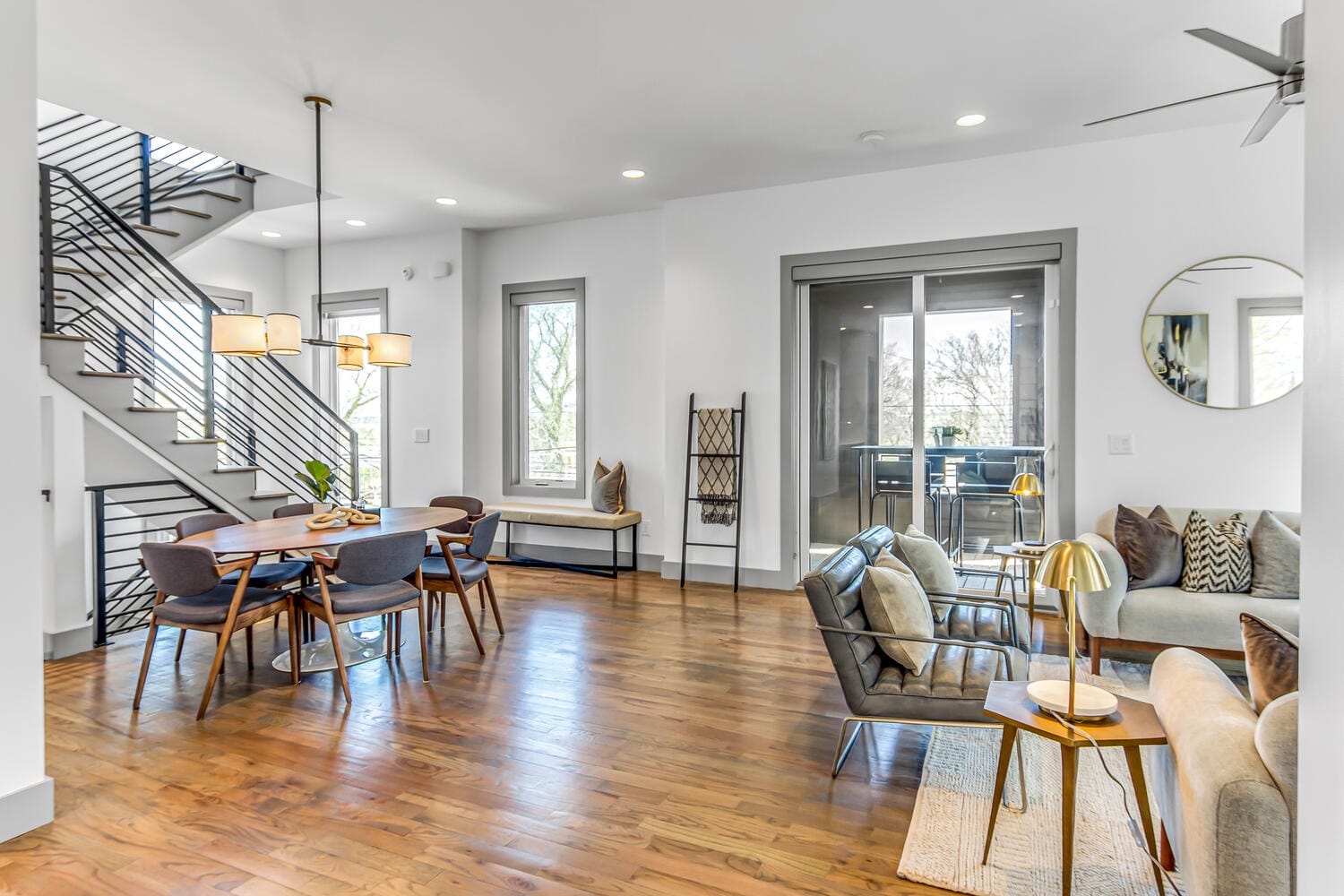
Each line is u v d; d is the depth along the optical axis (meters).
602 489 6.13
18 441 2.29
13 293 2.27
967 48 3.36
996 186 4.73
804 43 3.31
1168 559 3.68
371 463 7.21
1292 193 4.10
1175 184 4.33
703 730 3.03
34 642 2.32
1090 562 1.88
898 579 2.66
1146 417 4.41
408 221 6.38
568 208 5.96
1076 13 3.07
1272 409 4.16
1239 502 4.23
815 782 2.60
